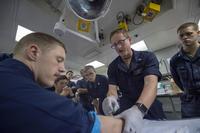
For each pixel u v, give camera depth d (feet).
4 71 1.71
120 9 9.39
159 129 2.70
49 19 10.28
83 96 10.28
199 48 6.07
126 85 5.10
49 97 1.62
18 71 1.78
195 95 5.97
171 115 9.86
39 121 1.46
